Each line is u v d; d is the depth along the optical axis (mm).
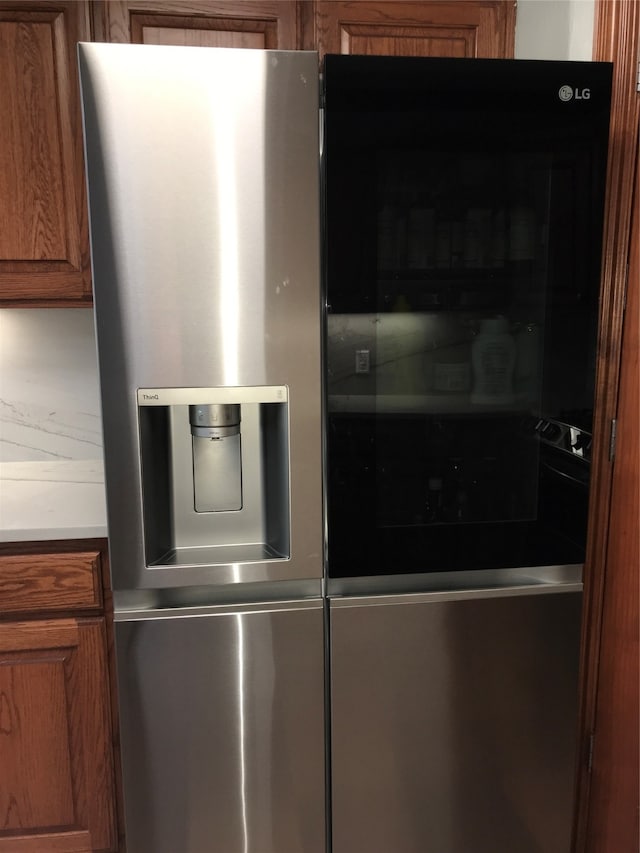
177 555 1299
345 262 1151
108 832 1422
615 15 1254
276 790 1310
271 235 1144
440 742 1319
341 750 1294
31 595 1332
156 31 1413
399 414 1208
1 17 1344
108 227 1108
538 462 1270
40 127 1383
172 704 1257
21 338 1811
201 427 1277
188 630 1237
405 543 1251
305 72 1108
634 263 1315
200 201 1119
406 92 1119
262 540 1381
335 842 1328
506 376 1233
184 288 1139
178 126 1095
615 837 1478
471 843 1371
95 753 1392
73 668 1364
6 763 1378
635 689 1428
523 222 1192
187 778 1284
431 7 1484
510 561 1291
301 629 1260
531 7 1474
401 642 1273
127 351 1146
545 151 1175
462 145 1151
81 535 1318
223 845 1318
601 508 1404
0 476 1764
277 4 1438
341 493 1215
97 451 1880
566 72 1152
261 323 1164
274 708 1281
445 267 1184
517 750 1349
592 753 1485
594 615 1438
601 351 1357
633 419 1352
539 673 1329
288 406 1189
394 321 1182
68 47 1372
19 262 1434
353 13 1459
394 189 1146
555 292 1224
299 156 1129
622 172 1295
